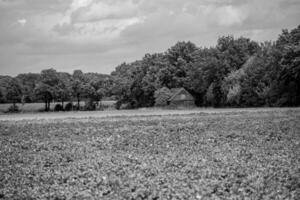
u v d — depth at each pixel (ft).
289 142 102.83
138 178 61.41
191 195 51.49
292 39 330.54
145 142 108.68
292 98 307.78
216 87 400.06
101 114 268.00
